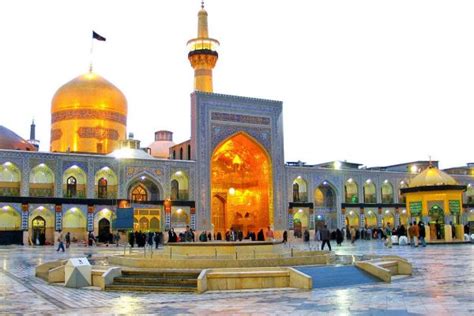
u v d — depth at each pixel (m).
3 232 26.98
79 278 9.70
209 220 31.55
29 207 27.42
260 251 12.00
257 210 34.78
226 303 7.33
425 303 6.78
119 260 11.59
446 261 13.79
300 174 34.91
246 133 33.19
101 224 29.31
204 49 34.72
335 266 10.33
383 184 38.50
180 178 31.81
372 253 17.55
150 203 30.05
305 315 6.15
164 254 12.11
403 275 10.62
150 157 32.47
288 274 9.09
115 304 7.45
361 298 7.44
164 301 7.69
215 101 32.59
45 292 8.95
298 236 34.97
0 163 26.95
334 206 36.44
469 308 6.29
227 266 10.32
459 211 25.97
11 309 7.07
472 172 44.78
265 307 6.86
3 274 12.23
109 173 29.80
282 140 34.50
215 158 35.22
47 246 26.47
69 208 28.31
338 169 36.44
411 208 27.25
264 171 34.31
